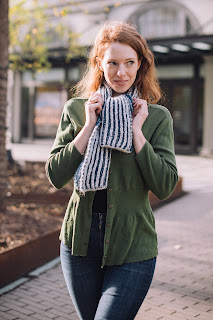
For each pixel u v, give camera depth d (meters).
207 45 14.39
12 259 4.21
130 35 2.01
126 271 1.97
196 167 12.55
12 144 19.64
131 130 1.93
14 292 3.93
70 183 8.34
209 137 15.99
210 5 16.00
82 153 2.00
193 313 3.48
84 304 2.07
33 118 20.06
